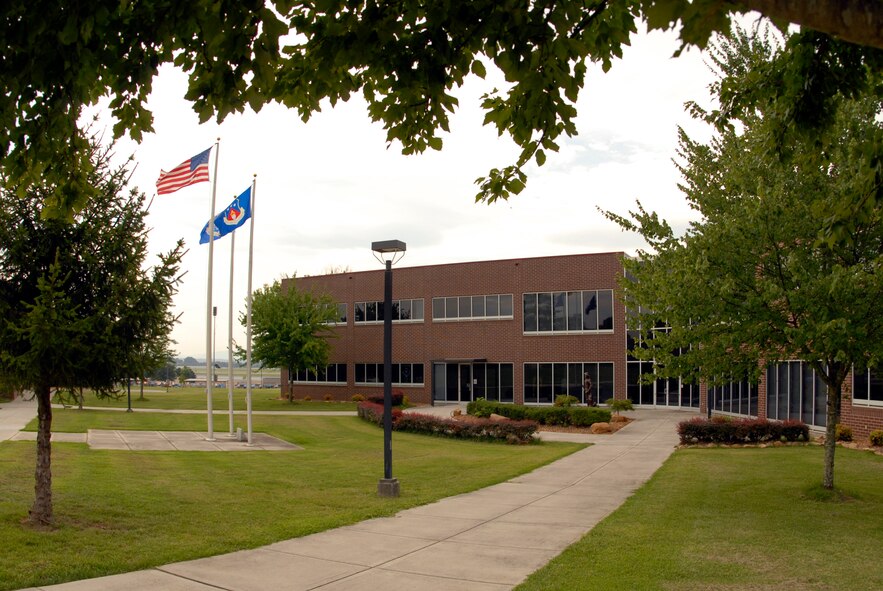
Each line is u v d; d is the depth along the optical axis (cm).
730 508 1038
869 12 245
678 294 1070
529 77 508
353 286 4606
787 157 716
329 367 4712
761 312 1025
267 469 1520
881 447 1695
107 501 1040
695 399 3356
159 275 938
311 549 805
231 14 457
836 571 679
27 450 1590
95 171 920
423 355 4244
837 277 902
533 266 3888
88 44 491
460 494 1225
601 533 871
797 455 1661
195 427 2592
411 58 514
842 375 1109
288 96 590
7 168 575
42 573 664
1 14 443
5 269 891
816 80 647
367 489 1268
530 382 3862
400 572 709
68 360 864
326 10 479
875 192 637
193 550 775
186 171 1941
